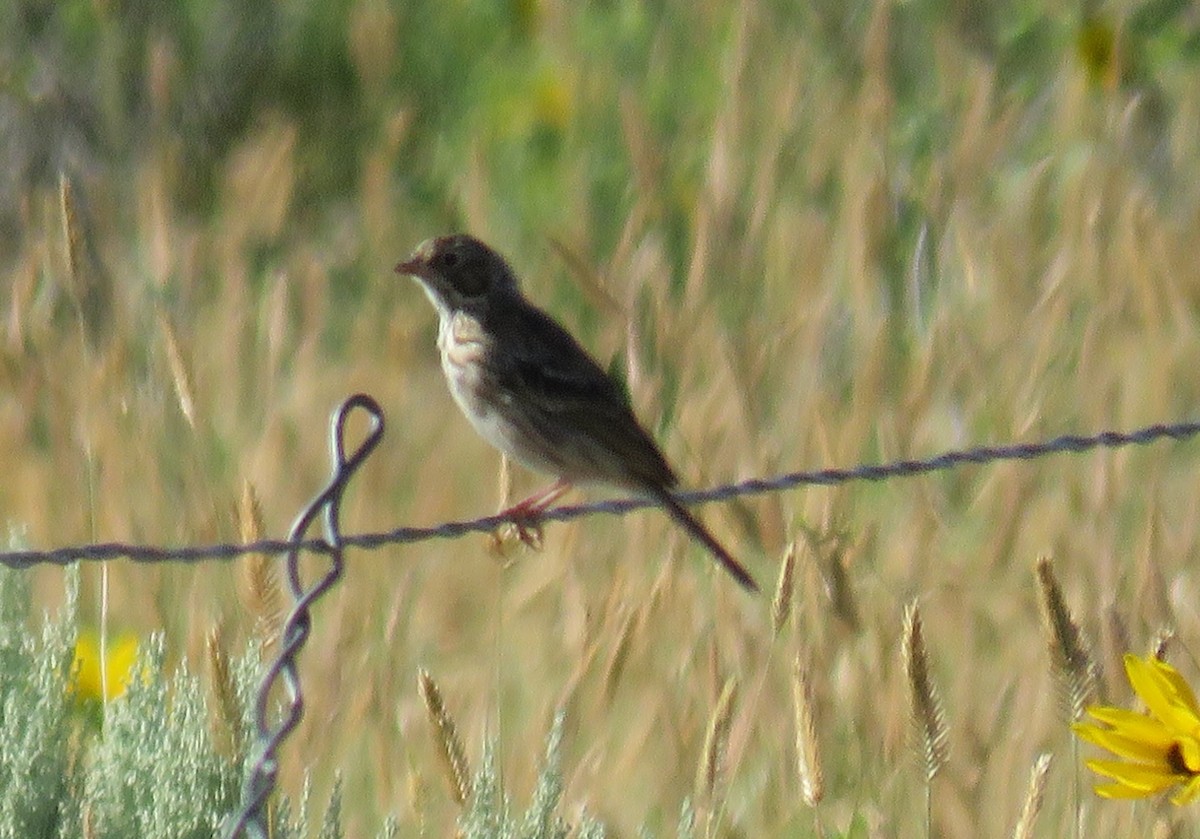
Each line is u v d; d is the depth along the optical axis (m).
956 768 10.05
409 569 11.37
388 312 15.23
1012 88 16.30
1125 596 11.02
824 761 10.20
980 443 12.12
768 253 13.41
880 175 13.12
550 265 15.16
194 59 19.39
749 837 10.12
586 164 17.12
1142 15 17.50
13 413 13.09
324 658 10.52
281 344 12.93
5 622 8.54
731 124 13.95
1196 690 10.61
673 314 12.86
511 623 11.41
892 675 10.38
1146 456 12.29
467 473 13.09
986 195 14.62
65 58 19.20
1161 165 15.85
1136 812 9.74
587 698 10.59
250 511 9.24
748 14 15.43
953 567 11.18
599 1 19.11
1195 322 13.07
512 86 19.02
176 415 12.59
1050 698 10.22
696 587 11.16
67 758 8.36
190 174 18.12
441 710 8.46
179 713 8.49
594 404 11.52
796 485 9.93
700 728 10.17
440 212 17.50
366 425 13.23
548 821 8.39
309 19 19.70
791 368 12.74
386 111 19.16
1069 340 12.95
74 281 12.17
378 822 9.90
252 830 7.14
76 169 18.12
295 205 17.83
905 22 16.84
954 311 13.04
